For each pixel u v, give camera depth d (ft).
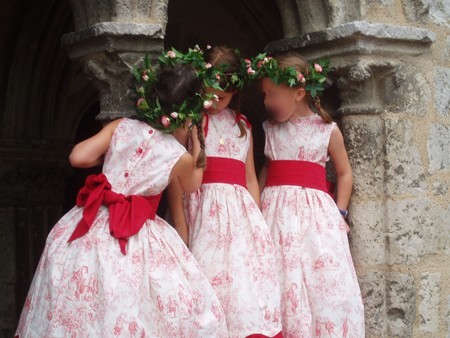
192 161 9.42
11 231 19.29
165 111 9.18
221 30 20.15
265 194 11.09
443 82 13.21
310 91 10.64
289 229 10.62
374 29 11.73
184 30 20.21
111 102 10.39
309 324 10.31
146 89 9.33
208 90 9.99
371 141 12.19
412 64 12.62
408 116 12.55
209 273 9.92
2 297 19.20
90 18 10.53
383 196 12.33
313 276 10.51
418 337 12.61
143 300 8.69
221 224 10.04
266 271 10.00
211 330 9.04
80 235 8.85
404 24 12.64
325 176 11.30
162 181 9.19
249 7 19.20
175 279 8.91
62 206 21.20
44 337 8.61
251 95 21.20
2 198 19.15
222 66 10.02
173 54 9.50
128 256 8.75
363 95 12.18
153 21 10.36
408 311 12.39
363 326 10.75
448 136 13.25
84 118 22.68
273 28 19.24
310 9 12.26
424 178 12.78
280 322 9.98
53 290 8.66
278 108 10.74
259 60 10.46
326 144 10.96
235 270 9.87
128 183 9.15
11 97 19.06
